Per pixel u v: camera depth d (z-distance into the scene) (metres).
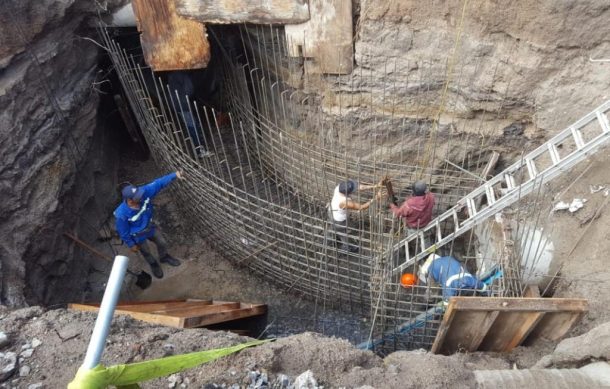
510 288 5.17
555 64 5.71
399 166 6.98
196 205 7.41
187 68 6.82
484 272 5.74
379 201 6.33
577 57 5.62
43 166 6.23
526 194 5.45
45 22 6.37
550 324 4.76
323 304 7.10
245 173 8.12
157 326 4.52
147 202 6.20
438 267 5.58
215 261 7.62
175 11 6.44
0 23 5.91
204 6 6.37
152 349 4.13
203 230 7.72
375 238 6.60
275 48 6.82
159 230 7.95
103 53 7.71
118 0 6.86
